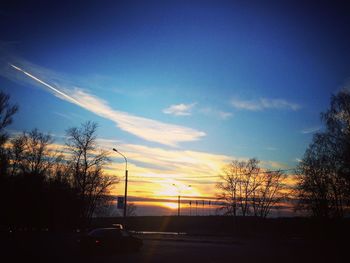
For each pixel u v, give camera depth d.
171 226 111.38
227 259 22.47
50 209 63.00
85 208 61.00
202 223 113.75
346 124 42.62
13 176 57.91
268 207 88.44
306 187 56.59
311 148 50.72
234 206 88.62
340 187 46.28
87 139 59.75
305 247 37.91
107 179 61.94
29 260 19.66
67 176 65.12
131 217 115.75
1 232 55.19
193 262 20.45
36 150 62.28
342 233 52.75
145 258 22.47
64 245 31.56
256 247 36.06
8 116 45.91
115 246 26.16
